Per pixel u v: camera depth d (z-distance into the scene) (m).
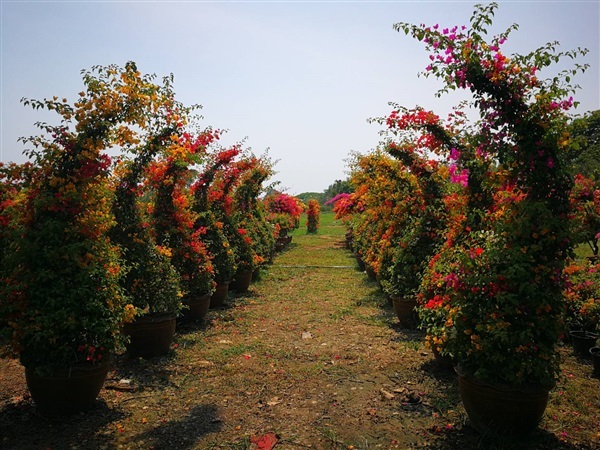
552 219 3.43
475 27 3.64
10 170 4.00
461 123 5.48
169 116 5.39
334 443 3.58
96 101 4.26
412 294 6.67
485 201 5.03
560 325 3.53
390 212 8.15
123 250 5.18
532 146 3.55
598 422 3.89
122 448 3.52
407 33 3.84
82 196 4.16
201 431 3.80
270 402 4.37
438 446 3.51
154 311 5.68
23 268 3.99
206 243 8.33
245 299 9.38
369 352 5.85
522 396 3.42
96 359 4.03
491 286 3.57
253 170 11.73
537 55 3.58
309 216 29.81
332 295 9.80
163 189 6.80
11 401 4.34
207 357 5.69
